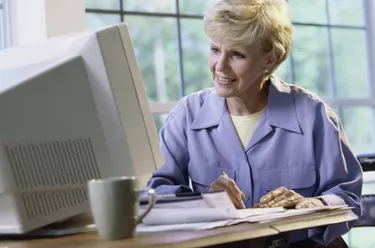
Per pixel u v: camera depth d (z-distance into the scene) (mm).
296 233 2041
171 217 1494
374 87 3873
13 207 1360
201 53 3279
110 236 1271
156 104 3102
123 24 1492
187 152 2322
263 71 2209
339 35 3758
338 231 2021
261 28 2094
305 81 3602
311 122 2199
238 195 1926
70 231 1439
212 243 1232
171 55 3184
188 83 3238
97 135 1443
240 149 2227
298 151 2191
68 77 1408
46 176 1373
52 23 2723
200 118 2309
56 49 1497
